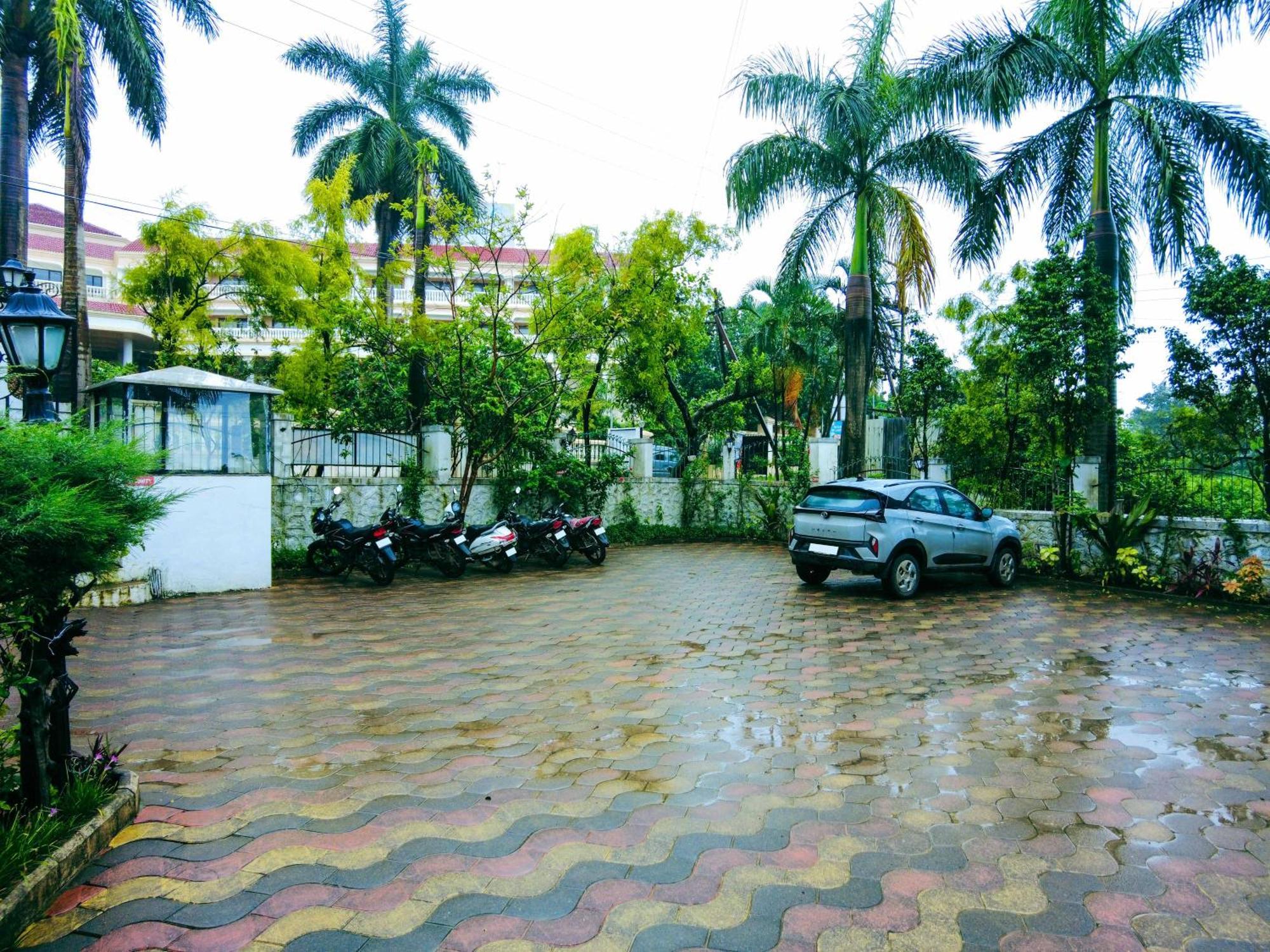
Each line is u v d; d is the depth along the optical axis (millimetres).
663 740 4699
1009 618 8492
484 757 4391
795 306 16578
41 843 2953
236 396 9961
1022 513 12047
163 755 4359
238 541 10031
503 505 14641
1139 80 12680
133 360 32219
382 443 13789
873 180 14867
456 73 20844
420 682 5934
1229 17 11445
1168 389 10469
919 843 3402
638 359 15836
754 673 6227
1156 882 3088
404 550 11648
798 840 3432
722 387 22094
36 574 2971
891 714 5203
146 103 14812
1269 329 9188
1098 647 7121
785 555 14531
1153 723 5023
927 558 9859
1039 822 3615
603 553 13273
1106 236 12422
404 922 2789
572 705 5379
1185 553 9953
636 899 2953
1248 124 11742
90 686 5688
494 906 2898
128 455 3266
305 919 2797
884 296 18969
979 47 13031
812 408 25219
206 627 7801
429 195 15320
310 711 5188
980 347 14203
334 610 8883
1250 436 10203
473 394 13492
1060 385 11164
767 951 2639
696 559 13969
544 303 14492
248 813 3641
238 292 15023
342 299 13992
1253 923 2811
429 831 3477
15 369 6520
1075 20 12094
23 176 13875
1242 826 3582
